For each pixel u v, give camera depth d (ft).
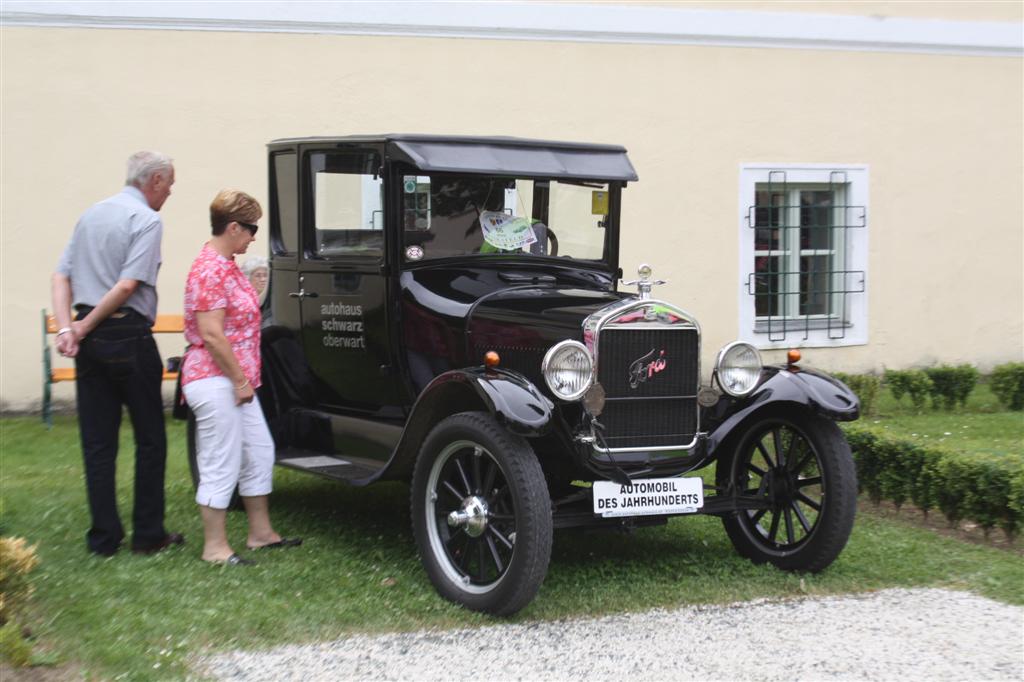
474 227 18.49
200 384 16.43
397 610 14.85
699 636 14.24
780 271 36.14
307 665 12.97
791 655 13.65
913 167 37.40
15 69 28.94
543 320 16.22
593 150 19.22
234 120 30.48
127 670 12.51
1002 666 13.39
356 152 18.37
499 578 14.74
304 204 19.70
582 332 15.74
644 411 16.17
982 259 38.32
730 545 18.52
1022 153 38.58
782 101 35.65
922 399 31.68
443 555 15.49
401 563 17.02
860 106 36.60
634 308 15.96
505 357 16.49
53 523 18.47
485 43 32.42
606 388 15.80
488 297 17.33
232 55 30.32
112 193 29.76
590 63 33.50
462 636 14.07
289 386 20.51
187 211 30.27
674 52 34.30
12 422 28.12
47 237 29.32
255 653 13.26
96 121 29.50
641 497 15.58
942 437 27.04
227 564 16.40
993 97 38.19
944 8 37.35
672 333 16.28
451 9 31.91
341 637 13.89
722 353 16.72
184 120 30.12
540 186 19.11
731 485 17.22
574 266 19.44
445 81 32.14
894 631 14.53
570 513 15.47
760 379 16.93
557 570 16.90
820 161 36.22
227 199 16.35
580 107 33.50
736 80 35.04
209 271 16.08
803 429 16.79
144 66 29.73
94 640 13.20
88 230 16.21
